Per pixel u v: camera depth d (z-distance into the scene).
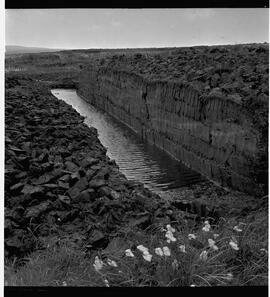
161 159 14.04
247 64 12.88
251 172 9.12
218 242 4.55
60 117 12.16
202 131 11.95
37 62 33.72
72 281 3.86
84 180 5.94
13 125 9.52
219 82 12.37
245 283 4.00
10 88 16.52
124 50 27.31
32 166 6.04
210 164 11.33
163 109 15.51
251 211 6.24
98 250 4.47
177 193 9.52
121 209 5.36
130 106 20.64
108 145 16.45
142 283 3.88
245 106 9.77
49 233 4.71
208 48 17.89
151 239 4.58
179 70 16.25
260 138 9.09
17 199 5.17
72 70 35.31
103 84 26.62
